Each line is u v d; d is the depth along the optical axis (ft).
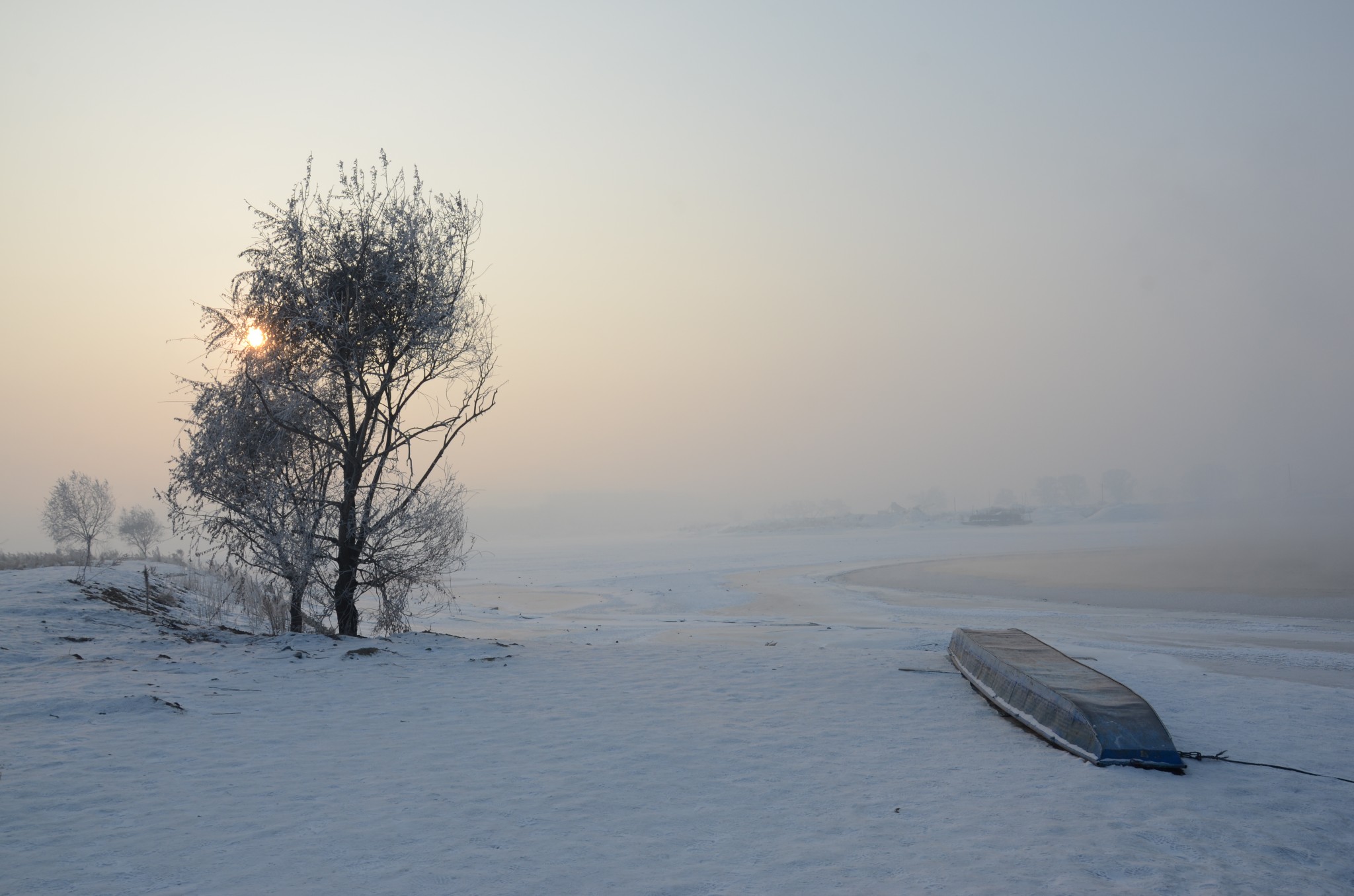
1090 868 19.62
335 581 62.95
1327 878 19.35
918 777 27.71
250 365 59.93
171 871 18.81
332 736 32.60
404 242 63.26
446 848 20.67
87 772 26.37
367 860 19.79
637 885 18.52
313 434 61.31
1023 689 37.04
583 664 52.49
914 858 20.29
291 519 60.08
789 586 181.88
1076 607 127.13
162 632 60.03
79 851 19.80
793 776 27.76
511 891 18.10
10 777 25.48
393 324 62.95
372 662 50.21
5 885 17.65
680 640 74.64
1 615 60.13
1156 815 23.81
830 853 20.59
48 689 38.58
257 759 28.81
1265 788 26.76
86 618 62.28
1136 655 61.31
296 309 60.23
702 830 22.33
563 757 29.96
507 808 24.03
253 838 21.15
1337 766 29.73
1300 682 52.90
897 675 49.01
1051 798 25.43
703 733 33.86
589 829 22.29
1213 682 47.70
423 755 30.01
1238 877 19.20
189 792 24.85
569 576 252.42
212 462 58.65
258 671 46.42
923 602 138.72
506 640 71.00
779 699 41.52
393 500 62.49
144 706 35.32
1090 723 30.40
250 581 71.31
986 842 21.40
